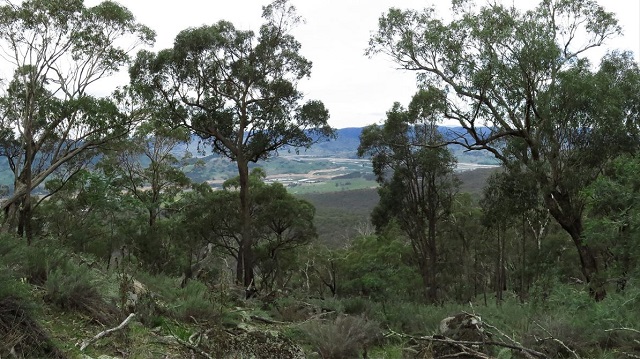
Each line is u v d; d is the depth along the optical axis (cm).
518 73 2167
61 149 3020
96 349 579
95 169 3014
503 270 3541
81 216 2308
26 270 750
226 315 957
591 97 2084
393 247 4197
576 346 720
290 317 1198
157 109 2962
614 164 1402
